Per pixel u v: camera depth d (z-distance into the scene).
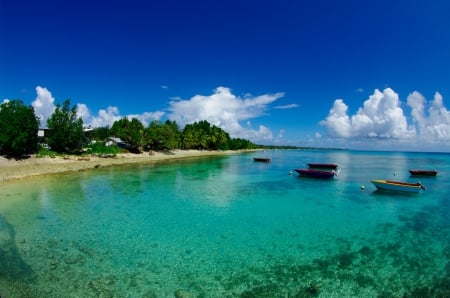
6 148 37.44
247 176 36.31
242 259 11.14
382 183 26.02
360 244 12.90
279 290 8.97
